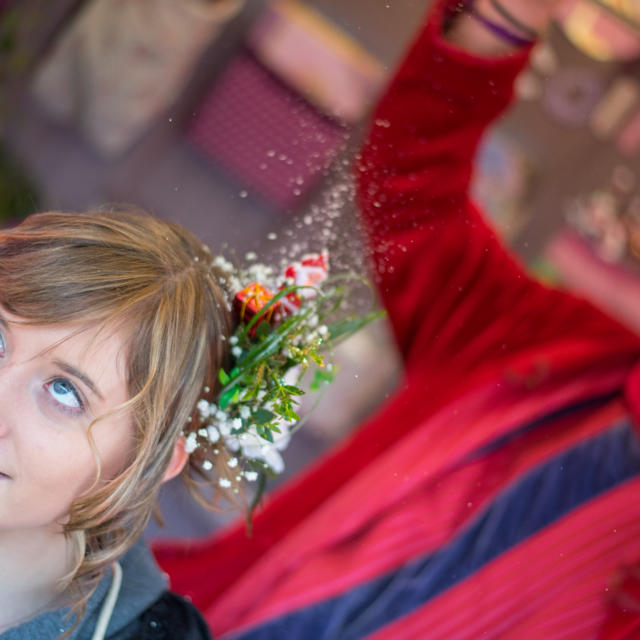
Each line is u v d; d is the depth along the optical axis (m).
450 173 1.16
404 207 1.15
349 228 1.13
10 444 0.85
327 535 1.40
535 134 2.03
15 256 0.88
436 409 1.41
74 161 2.16
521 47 1.08
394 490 1.40
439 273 1.25
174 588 1.39
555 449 1.34
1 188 2.04
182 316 0.90
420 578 1.34
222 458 0.98
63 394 0.86
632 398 1.32
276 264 1.13
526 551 1.31
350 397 1.88
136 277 0.89
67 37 2.05
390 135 1.13
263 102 1.95
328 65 1.91
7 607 0.90
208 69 2.02
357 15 1.88
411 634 1.33
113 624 0.93
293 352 0.94
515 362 1.37
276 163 1.87
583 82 1.98
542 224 2.07
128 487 0.88
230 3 2.00
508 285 1.34
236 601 1.37
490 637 1.30
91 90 2.10
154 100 2.06
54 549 0.91
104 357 0.86
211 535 1.77
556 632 1.28
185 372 0.91
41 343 0.86
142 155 2.10
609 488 1.30
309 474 1.49
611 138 2.02
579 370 1.36
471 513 1.35
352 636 1.33
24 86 2.10
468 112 1.12
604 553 1.28
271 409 0.94
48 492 0.86
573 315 1.38
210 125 1.99
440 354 1.39
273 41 1.94
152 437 0.88
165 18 2.00
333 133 1.19
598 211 2.07
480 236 1.28
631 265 2.07
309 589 1.36
